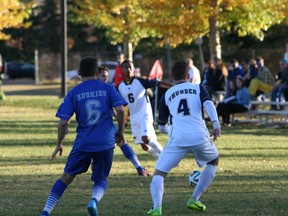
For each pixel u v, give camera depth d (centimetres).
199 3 5641
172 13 5850
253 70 5069
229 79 4959
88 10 7638
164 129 1881
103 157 1708
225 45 9956
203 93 1816
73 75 10662
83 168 1720
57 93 8269
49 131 4269
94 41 13212
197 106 1808
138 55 10156
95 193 1689
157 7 5806
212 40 5750
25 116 5381
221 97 5328
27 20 13238
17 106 6366
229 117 4709
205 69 5309
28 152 3256
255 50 9106
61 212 1836
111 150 1719
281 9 5691
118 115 1727
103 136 1703
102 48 13038
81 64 1744
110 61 11244
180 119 1800
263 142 3691
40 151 3294
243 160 2950
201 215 1792
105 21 7494
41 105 6406
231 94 4922
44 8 13338
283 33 9888
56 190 1705
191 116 1802
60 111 1711
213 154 1823
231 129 4478
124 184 2327
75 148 1706
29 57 13788
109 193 2155
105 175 1727
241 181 2367
